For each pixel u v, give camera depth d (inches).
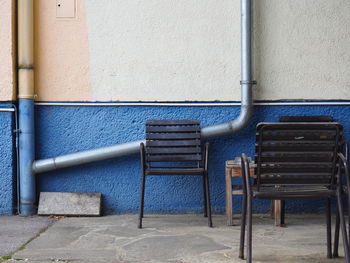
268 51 224.1
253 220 216.1
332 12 223.3
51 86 226.4
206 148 207.2
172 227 201.0
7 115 221.8
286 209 227.9
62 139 227.5
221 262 152.8
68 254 161.9
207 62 224.7
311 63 224.1
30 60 222.1
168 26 224.2
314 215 225.5
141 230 195.9
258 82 224.7
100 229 197.3
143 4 224.2
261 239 181.3
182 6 223.9
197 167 217.2
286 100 224.8
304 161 143.3
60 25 225.3
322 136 141.4
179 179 227.0
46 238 183.0
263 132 141.9
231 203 204.7
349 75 224.1
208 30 224.1
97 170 227.8
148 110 225.8
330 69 224.1
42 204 223.8
